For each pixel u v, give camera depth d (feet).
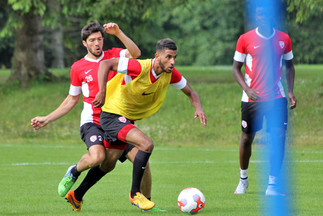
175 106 182.39
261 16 68.03
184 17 495.82
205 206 59.52
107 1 185.06
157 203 63.21
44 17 216.95
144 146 54.70
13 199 66.74
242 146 69.56
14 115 189.16
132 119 57.26
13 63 226.17
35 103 195.93
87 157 56.39
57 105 189.88
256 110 68.80
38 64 223.92
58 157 124.06
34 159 119.75
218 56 479.41
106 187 77.56
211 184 79.46
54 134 172.55
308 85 180.86
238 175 90.63
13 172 96.78
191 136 161.27
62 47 360.48
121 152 58.29
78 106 185.78
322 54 351.67
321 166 98.53
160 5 208.95
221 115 170.91
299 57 333.21
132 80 53.93
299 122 154.71
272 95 68.54
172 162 112.57
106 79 53.21
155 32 338.54
